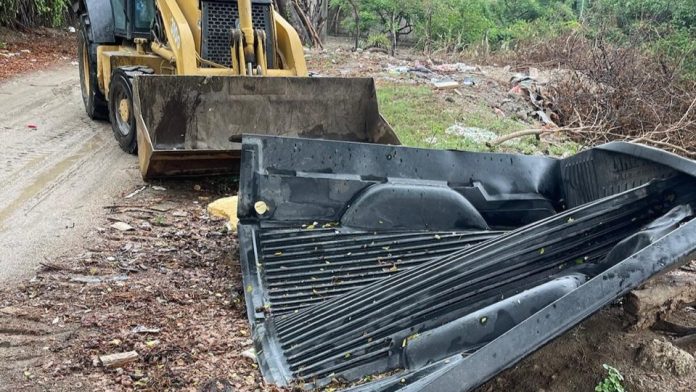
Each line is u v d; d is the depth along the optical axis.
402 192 4.45
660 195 3.56
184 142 6.66
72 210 6.09
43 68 14.56
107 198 6.43
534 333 2.61
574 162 4.64
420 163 4.54
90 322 4.09
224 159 6.51
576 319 2.63
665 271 2.85
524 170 4.73
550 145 9.51
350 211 4.41
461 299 3.26
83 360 3.68
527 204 4.71
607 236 3.44
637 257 2.73
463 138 9.09
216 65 7.45
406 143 8.48
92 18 8.97
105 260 5.05
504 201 4.66
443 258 3.63
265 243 4.38
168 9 7.62
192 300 4.45
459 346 3.05
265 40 7.44
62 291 4.52
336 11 26.72
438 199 4.49
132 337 3.93
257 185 4.38
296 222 4.43
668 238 2.78
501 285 3.27
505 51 17.91
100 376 3.53
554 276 3.23
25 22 19.17
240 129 6.80
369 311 3.51
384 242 4.35
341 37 26.19
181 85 6.50
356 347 3.40
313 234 4.36
